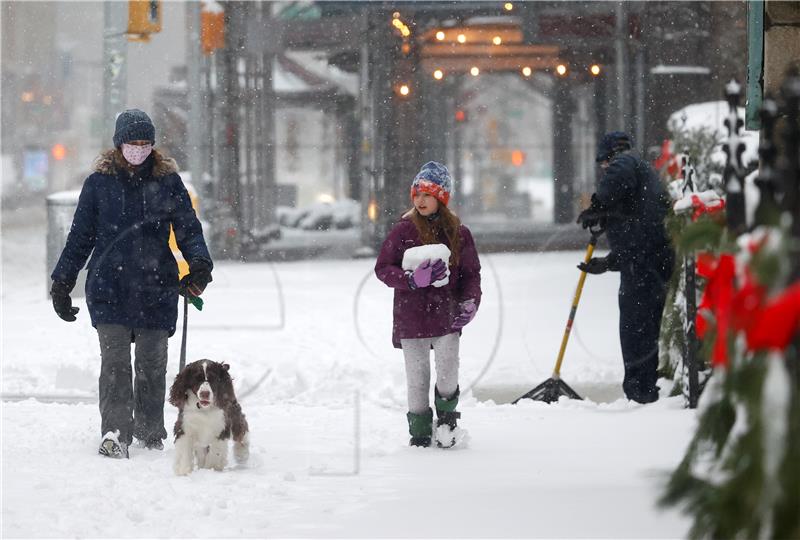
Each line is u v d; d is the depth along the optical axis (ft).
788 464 15.85
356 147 185.26
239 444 32.91
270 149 155.74
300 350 53.01
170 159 36.58
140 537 24.88
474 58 150.71
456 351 36.50
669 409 44.16
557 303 70.85
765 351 16.67
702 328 20.67
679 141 61.62
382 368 49.52
